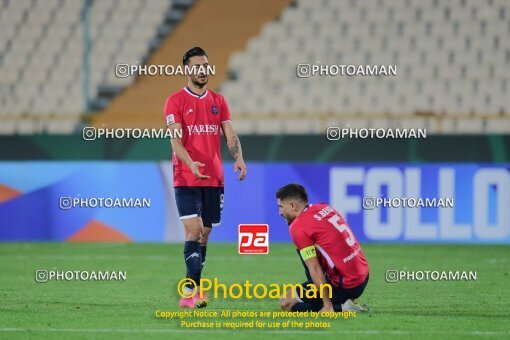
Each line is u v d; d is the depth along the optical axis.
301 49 70.38
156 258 45.03
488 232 50.44
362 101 67.44
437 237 50.53
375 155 52.31
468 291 33.59
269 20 71.88
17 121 67.69
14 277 37.75
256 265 42.34
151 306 29.39
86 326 25.33
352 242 26.61
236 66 70.19
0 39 72.94
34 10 74.12
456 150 52.03
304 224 26.22
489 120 64.88
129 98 69.81
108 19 73.25
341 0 71.50
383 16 70.62
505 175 50.22
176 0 73.81
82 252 47.75
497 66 68.38
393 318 26.67
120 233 52.56
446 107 67.06
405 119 65.31
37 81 71.19
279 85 68.75
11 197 52.94
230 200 52.03
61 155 54.00
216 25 72.31
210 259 44.81
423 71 68.25
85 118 60.16
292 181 51.50
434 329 24.75
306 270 27.48
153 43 72.25
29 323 25.84
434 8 70.31
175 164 28.69
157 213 52.50
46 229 52.81
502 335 23.88
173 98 28.69
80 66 71.50
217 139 29.06
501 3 69.81
